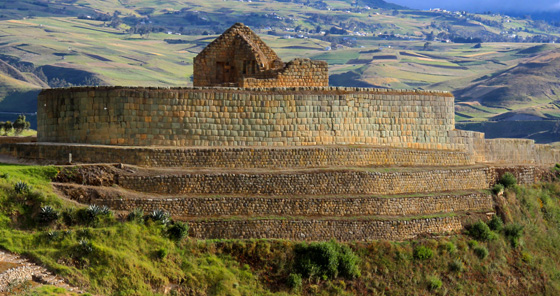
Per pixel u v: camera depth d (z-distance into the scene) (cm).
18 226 5031
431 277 5891
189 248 5309
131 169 5762
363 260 5747
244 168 6147
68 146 6103
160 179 5659
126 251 5031
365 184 6256
